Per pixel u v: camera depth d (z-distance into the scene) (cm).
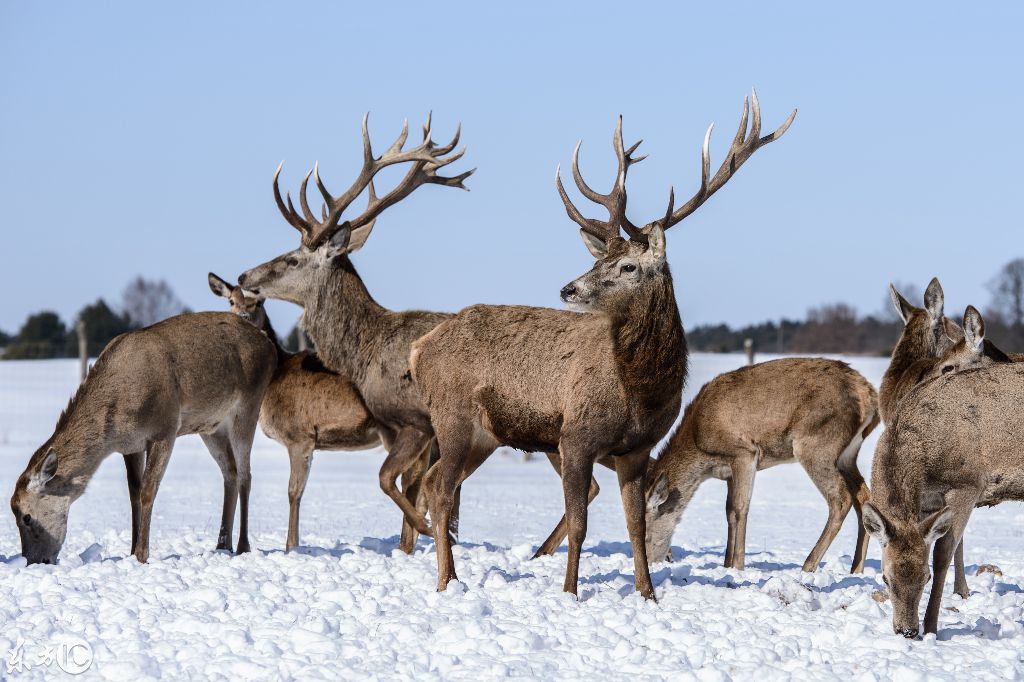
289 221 2070
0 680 1102
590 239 1609
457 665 1156
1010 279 11475
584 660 1174
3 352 10981
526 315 1584
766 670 1135
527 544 2061
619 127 1580
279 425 2088
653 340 1452
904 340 1773
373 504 2917
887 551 1334
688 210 1591
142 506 1766
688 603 1468
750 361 4722
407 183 2159
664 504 1978
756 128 1644
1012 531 2561
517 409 1541
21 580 1507
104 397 1759
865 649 1245
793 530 2598
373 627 1289
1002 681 1112
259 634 1254
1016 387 1390
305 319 2044
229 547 1917
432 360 1606
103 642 1223
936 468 1404
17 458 4097
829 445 1889
